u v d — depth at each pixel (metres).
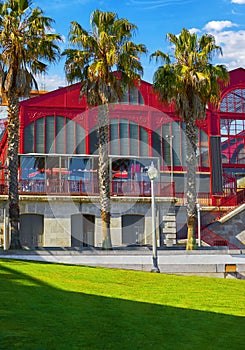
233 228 34.56
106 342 9.09
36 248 24.97
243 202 35.72
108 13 26.11
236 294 15.80
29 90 24.67
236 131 40.19
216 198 37.72
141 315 11.65
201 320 11.57
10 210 23.83
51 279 16.00
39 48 24.59
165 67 26.45
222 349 9.21
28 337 8.95
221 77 26.72
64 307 11.84
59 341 8.88
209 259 22.17
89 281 16.31
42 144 36.19
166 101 27.00
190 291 15.84
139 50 26.12
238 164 40.00
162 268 21.75
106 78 25.56
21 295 12.91
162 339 9.62
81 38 25.64
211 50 26.80
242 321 11.73
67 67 26.00
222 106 40.03
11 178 23.95
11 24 24.14
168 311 12.38
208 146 38.91
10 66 24.25
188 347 9.20
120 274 18.56
